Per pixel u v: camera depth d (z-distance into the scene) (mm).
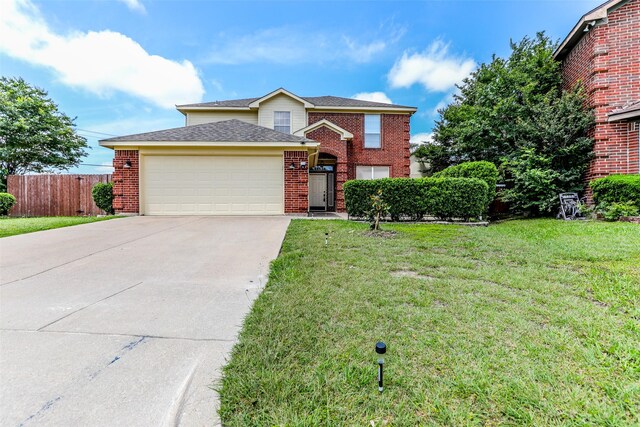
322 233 6848
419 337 2367
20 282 3660
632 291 3158
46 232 6812
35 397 1728
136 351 2209
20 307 2945
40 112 16609
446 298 3133
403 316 2723
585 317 2648
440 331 2463
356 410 1648
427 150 18734
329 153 14516
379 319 2670
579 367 1977
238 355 2141
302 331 2465
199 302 3113
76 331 2486
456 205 9047
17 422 1547
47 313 2820
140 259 4707
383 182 9305
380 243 5793
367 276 3832
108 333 2463
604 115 8797
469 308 2877
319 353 2162
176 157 10289
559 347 2205
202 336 2436
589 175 9227
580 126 9133
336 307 2908
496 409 1644
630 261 4191
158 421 1592
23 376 1903
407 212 9273
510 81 10898
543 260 4461
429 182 9172
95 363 2057
